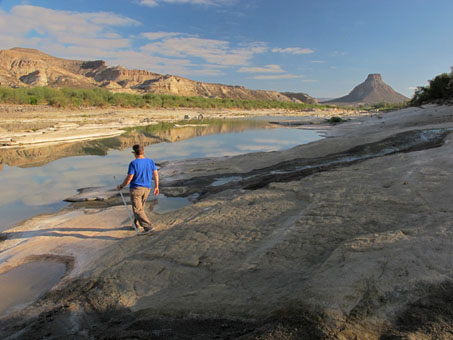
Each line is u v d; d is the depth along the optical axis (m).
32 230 7.04
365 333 2.26
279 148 20.64
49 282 4.87
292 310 2.69
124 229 6.71
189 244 5.13
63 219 7.62
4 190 10.56
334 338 2.25
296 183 8.06
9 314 4.06
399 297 2.58
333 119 43.84
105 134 27.09
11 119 37.53
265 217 5.85
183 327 3.03
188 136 27.55
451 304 2.39
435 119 24.20
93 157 16.92
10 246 6.30
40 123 34.78
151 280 4.26
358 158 12.96
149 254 5.00
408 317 2.36
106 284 4.30
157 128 34.62
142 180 6.18
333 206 5.58
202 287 3.82
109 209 8.16
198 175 11.84
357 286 2.80
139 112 61.50
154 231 6.30
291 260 4.02
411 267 2.94
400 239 3.61
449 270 2.79
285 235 4.73
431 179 6.19
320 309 2.57
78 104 62.12
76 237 6.44
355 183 7.02
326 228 4.73
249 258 4.33
